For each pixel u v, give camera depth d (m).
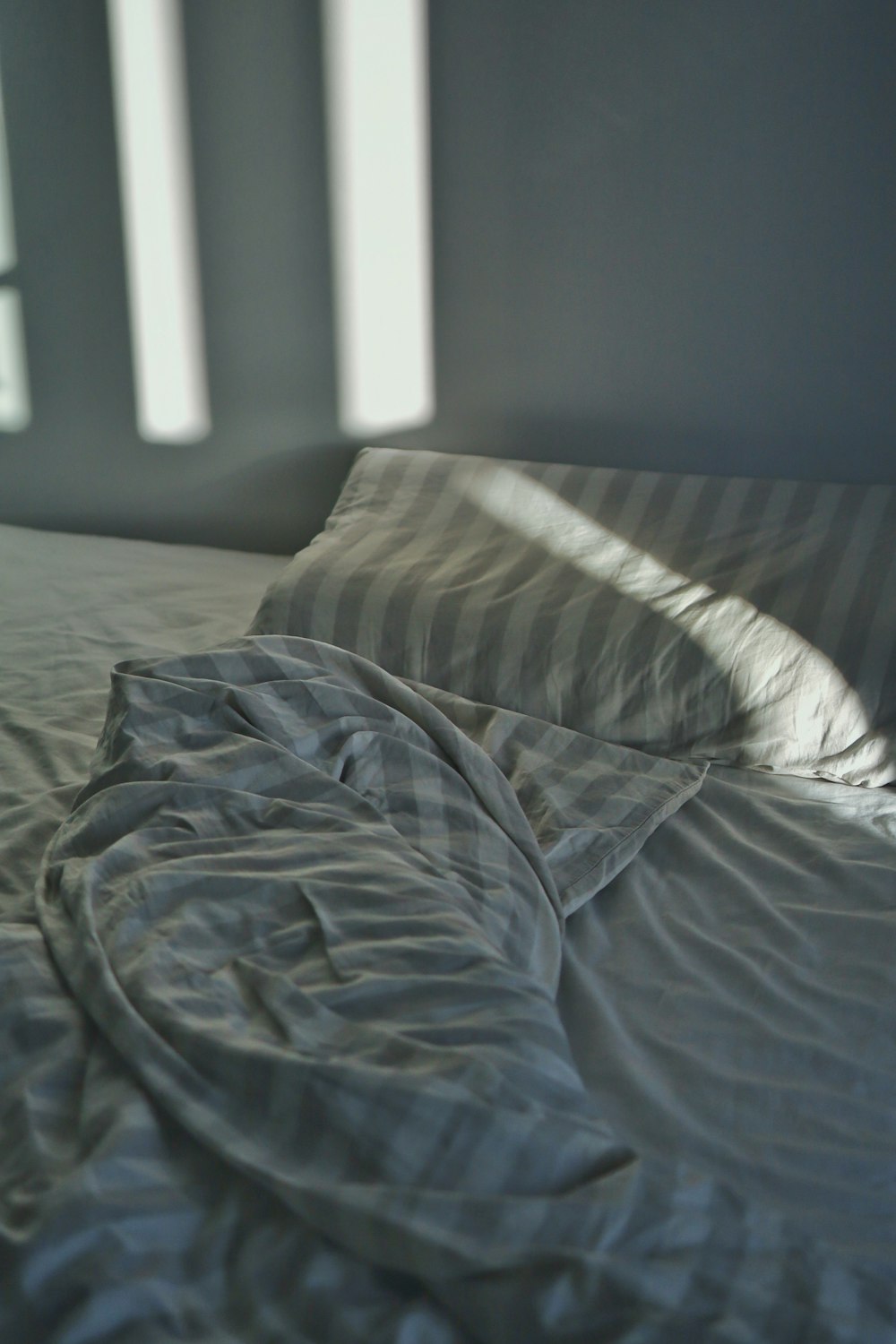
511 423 2.07
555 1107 0.80
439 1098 0.76
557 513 1.73
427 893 0.99
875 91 1.72
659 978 1.06
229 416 2.24
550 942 1.07
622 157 1.87
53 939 0.99
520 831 1.17
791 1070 0.94
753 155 1.81
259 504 2.28
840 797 1.39
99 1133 0.79
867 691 1.41
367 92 1.96
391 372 2.12
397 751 1.22
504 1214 0.71
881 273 1.81
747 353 1.91
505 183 1.94
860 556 1.55
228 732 1.22
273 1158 0.76
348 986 0.88
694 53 1.79
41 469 2.39
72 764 1.38
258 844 1.07
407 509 1.81
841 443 1.92
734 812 1.35
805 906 1.16
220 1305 0.70
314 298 2.11
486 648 1.53
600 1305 0.67
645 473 1.79
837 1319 0.69
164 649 1.74
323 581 1.65
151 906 0.99
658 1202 0.73
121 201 2.15
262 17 1.97
